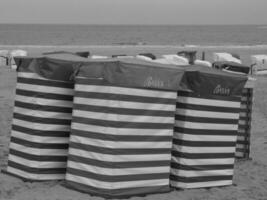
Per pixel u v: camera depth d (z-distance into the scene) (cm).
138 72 597
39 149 656
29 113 658
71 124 635
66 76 649
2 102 1393
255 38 10362
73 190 628
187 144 657
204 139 667
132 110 601
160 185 640
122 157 601
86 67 610
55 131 658
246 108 862
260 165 849
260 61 2586
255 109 1466
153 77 608
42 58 648
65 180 649
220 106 673
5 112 1238
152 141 621
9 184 654
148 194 630
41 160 658
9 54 2722
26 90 660
